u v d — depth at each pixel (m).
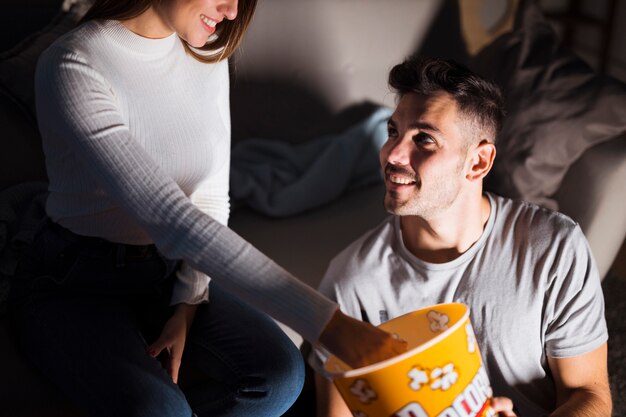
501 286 1.35
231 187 2.04
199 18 1.23
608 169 1.74
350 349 1.03
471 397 1.03
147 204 1.07
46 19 1.86
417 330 1.17
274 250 1.88
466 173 1.30
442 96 1.26
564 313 1.34
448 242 1.36
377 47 2.23
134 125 1.30
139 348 1.29
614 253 1.82
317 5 2.13
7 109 1.79
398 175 1.29
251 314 1.43
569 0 3.27
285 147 2.15
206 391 1.41
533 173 1.82
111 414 1.21
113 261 1.34
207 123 1.40
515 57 1.95
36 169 1.79
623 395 1.83
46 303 1.35
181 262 1.43
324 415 1.44
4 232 1.61
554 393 1.43
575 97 1.84
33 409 1.34
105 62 1.24
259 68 2.11
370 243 1.43
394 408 0.98
